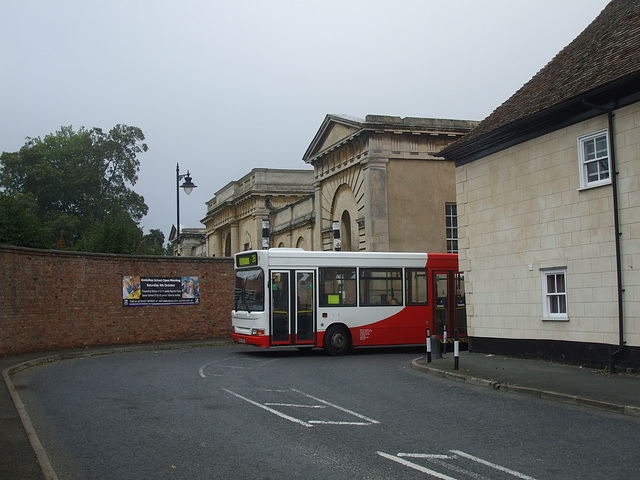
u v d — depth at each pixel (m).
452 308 23.08
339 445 8.46
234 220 56.06
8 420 9.93
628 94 14.55
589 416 10.48
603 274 15.34
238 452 8.11
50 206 65.62
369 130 31.42
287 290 21.12
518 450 8.18
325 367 17.83
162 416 10.51
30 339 21.28
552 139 16.95
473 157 20.09
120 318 25.64
